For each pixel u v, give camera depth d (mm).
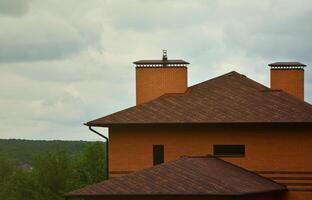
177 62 63156
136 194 46750
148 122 57688
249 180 52969
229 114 58219
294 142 57938
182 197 46594
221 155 58281
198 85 64812
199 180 48219
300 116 57438
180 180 48219
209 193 45844
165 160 58531
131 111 59812
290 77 66562
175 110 59469
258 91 62562
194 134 58500
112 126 58719
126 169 58969
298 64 66688
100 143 137625
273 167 57844
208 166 52844
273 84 66875
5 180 166500
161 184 47750
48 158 131500
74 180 131875
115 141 59281
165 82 63031
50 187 129875
